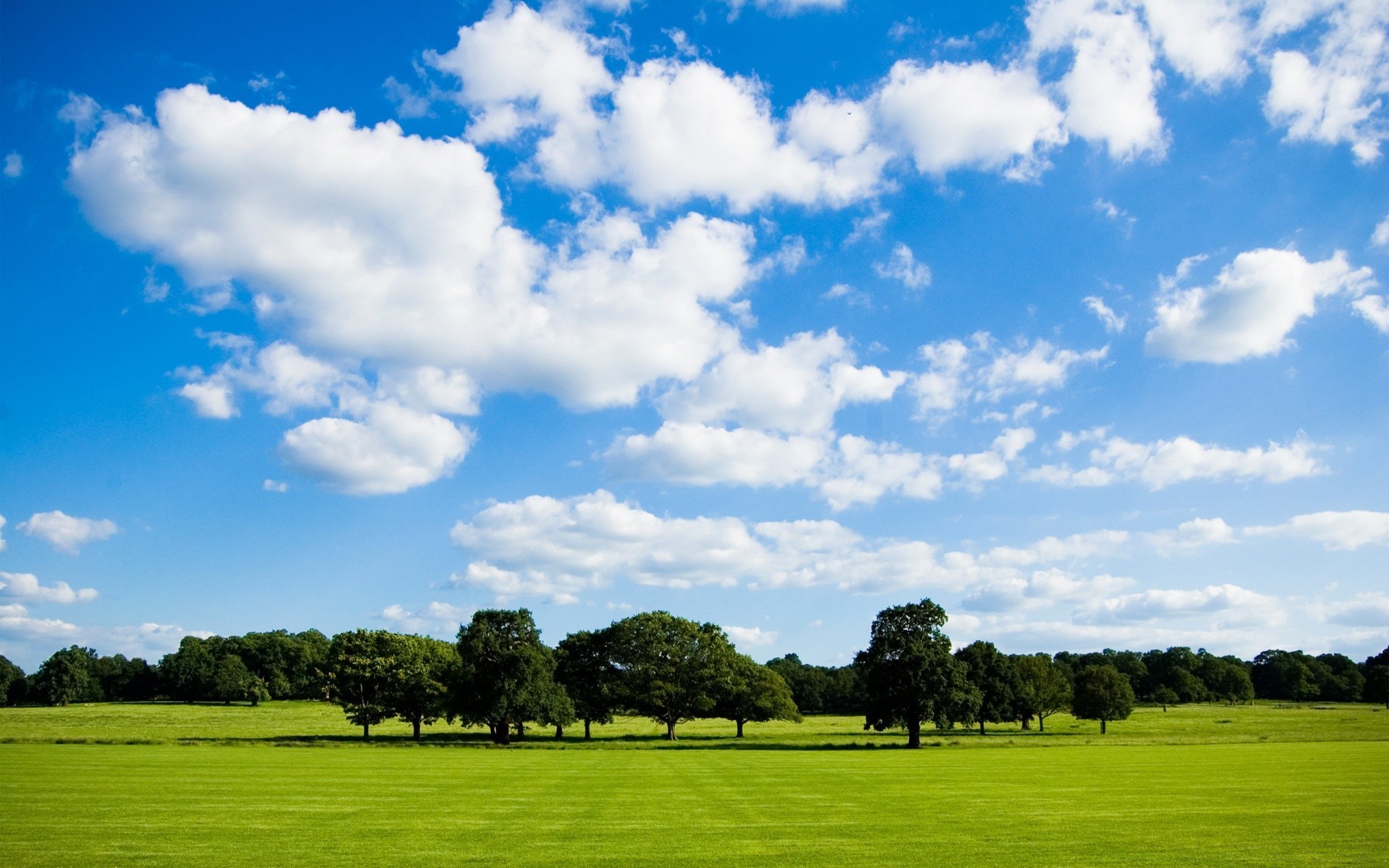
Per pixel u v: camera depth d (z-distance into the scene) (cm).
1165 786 4816
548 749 9275
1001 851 2819
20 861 2583
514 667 11019
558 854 2720
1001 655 13025
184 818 3394
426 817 3500
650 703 12312
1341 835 3122
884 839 3025
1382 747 8331
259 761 6456
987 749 8925
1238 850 2847
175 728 13550
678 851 2777
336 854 2702
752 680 13050
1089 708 12738
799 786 4884
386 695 11500
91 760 6181
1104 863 2636
